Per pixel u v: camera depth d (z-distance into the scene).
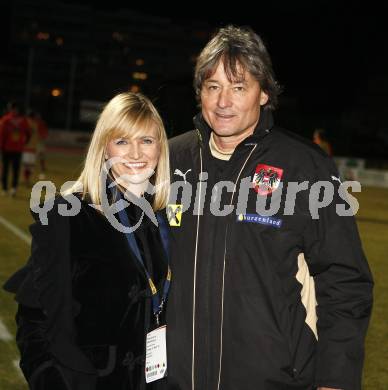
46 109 84.69
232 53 2.35
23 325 2.23
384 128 72.12
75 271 2.17
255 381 2.31
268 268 2.33
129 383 2.22
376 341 5.50
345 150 53.66
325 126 53.75
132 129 2.30
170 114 3.19
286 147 2.42
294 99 66.56
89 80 93.25
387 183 27.75
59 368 2.20
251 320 2.31
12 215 11.32
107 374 2.18
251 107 2.41
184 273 2.39
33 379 2.20
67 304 2.16
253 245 2.34
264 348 2.30
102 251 2.20
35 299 2.20
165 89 3.20
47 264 2.17
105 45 95.12
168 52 97.44
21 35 92.44
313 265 2.44
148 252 2.34
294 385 2.35
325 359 2.40
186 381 2.37
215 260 2.35
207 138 2.49
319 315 2.46
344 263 2.38
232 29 2.43
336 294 2.41
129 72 96.00
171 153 2.57
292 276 2.37
